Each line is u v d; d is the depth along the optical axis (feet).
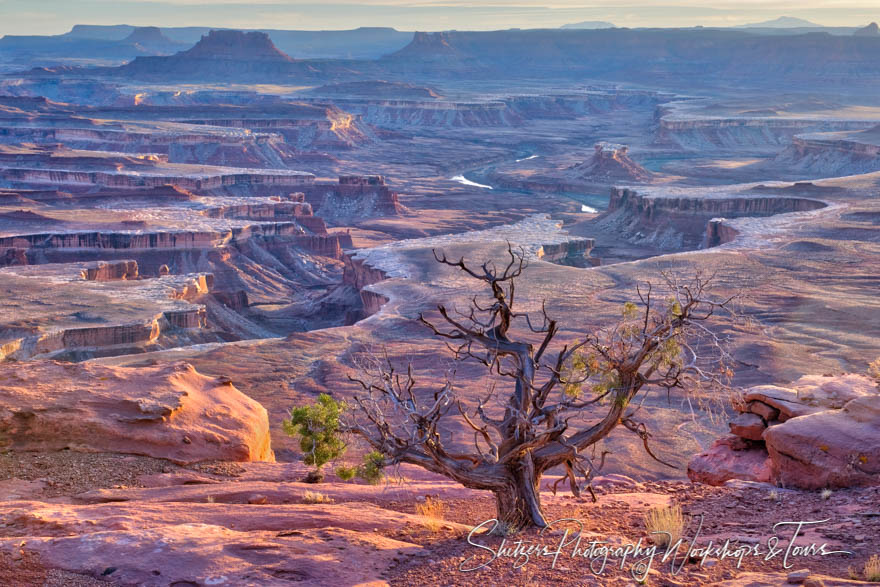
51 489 59.67
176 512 47.11
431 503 56.03
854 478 58.80
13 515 45.34
